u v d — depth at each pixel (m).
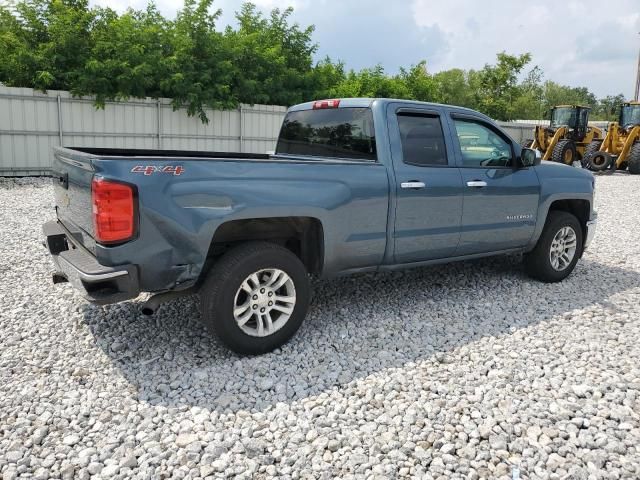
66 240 4.15
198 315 4.62
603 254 7.27
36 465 2.67
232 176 3.62
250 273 3.72
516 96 39.94
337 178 4.08
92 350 3.95
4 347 3.95
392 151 4.45
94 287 3.36
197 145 16.41
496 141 5.21
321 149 5.02
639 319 4.77
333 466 2.70
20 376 3.54
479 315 4.78
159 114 15.55
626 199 13.16
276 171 3.82
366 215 4.26
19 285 5.28
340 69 22.52
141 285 3.44
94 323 4.41
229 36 18.45
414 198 4.52
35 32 15.14
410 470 2.68
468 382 3.54
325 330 4.38
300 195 3.88
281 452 2.81
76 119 14.30
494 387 3.48
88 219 3.49
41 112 13.77
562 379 3.61
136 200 3.28
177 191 3.41
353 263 4.35
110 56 14.82
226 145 16.94
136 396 3.33
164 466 2.68
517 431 3.00
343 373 3.63
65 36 14.26
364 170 4.25
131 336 4.18
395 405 3.25
